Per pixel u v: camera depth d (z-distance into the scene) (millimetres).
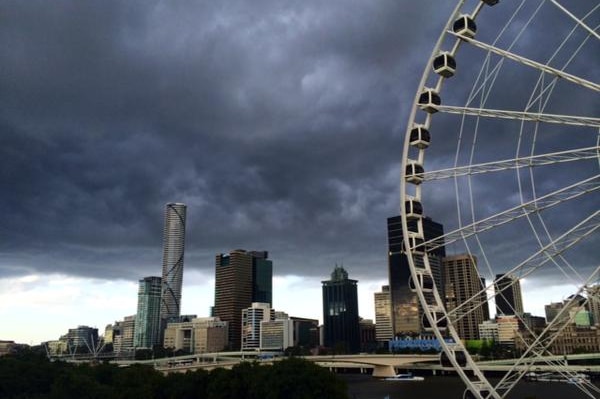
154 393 153750
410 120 71250
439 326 64188
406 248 68000
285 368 131625
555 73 56344
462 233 63031
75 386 176000
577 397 175375
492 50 62906
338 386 128125
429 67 71500
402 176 70375
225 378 142750
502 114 60531
